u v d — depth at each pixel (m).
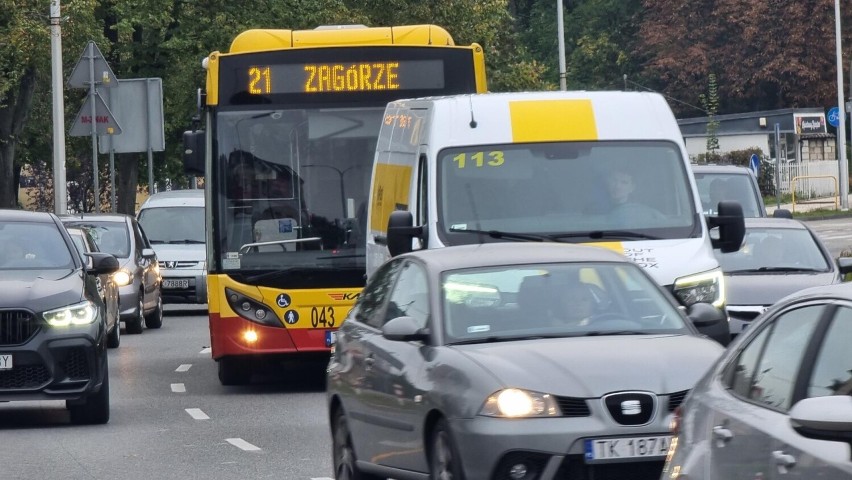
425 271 17.48
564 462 14.58
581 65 170.75
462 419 14.87
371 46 30.55
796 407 9.10
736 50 153.88
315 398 28.92
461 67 30.78
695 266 23.42
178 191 61.03
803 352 10.53
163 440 23.45
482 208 23.81
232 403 28.36
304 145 30.25
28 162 97.69
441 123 24.28
